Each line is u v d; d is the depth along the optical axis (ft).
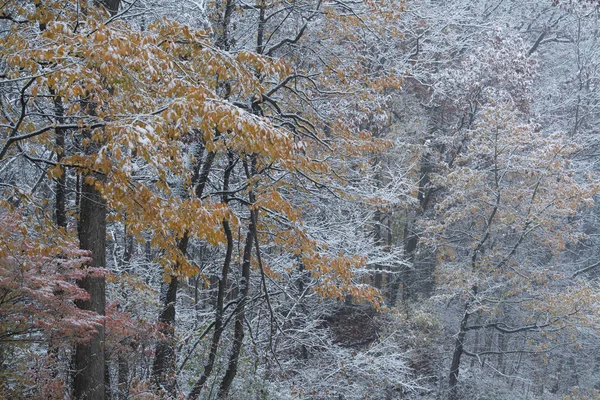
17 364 20.59
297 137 33.04
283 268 41.81
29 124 23.36
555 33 93.61
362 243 43.09
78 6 20.01
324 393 40.45
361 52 42.11
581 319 54.80
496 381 63.52
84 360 23.21
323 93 37.70
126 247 46.60
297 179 36.63
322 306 53.21
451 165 74.43
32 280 18.94
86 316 20.68
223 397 34.30
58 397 20.99
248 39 39.34
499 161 59.00
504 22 75.61
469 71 65.41
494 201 60.49
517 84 66.54
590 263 85.51
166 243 24.25
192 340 37.50
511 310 66.44
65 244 21.50
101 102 18.57
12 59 17.51
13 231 19.24
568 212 57.26
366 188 41.19
